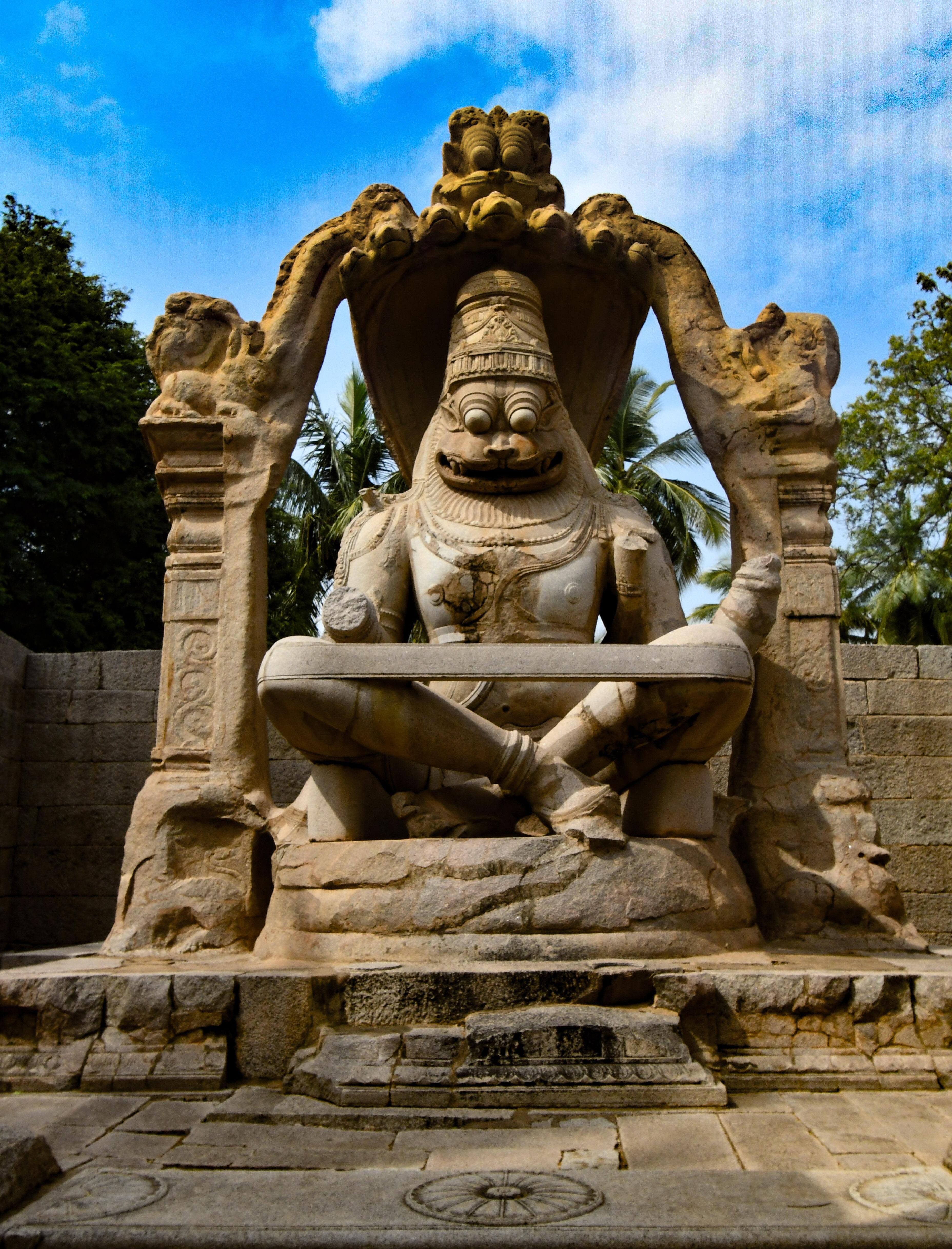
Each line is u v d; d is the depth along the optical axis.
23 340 15.28
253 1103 3.21
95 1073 3.56
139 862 5.11
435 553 5.16
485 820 4.41
